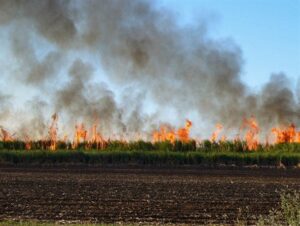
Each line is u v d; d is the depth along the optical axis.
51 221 17.12
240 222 17.36
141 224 16.83
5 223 15.98
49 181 26.22
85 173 29.84
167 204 20.39
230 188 24.55
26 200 21.00
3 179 26.80
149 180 26.95
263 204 20.72
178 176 28.92
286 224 16.55
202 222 17.47
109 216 18.17
